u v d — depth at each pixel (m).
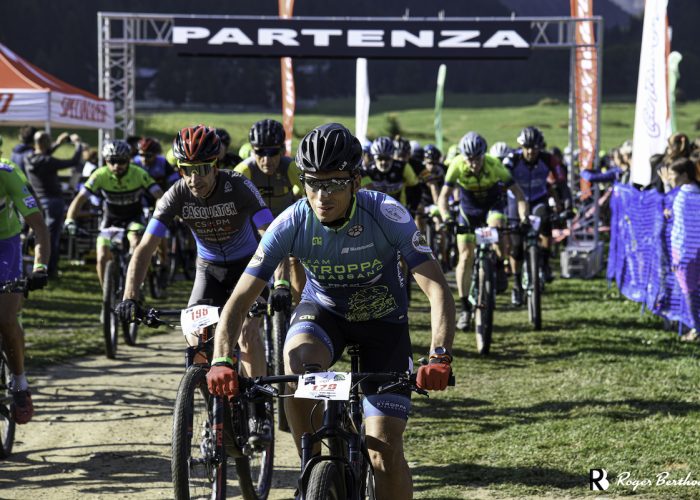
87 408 6.81
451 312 3.41
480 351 8.53
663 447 5.37
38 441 5.93
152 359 8.73
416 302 12.59
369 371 3.82
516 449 5.51
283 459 5.59
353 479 3.23
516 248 9.99
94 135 62.09
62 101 15.10
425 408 6.64
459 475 5.10
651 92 10.23
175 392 7.37
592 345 8.66
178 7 157.12
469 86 169.75
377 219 3.54
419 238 3.55
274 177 6.79
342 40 15.43
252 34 15.44
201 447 4.01
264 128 6.17
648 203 9.75
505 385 7.29
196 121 74.62
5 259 5.57
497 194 9.20
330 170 3.29
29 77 15.02
